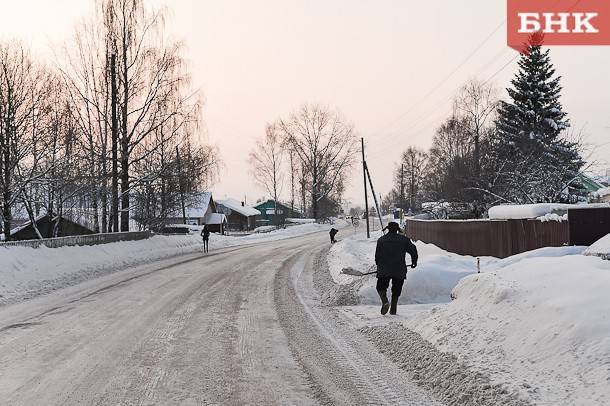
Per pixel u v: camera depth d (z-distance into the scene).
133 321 9.80
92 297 13.05
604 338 5.00
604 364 4.68
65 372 6.48
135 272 19.42
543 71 42.22
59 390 5.79
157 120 30.56
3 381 6.11
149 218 35.78
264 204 123.81
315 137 84.25
